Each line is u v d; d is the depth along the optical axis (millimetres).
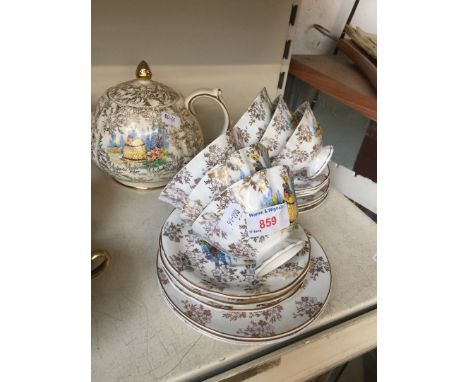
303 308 468
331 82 855
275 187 445
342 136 1166
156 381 394
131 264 534
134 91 606
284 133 618
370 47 879
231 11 788
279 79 947
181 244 504
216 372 434
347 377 1046
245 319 443
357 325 524
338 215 713
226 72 869
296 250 460
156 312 465
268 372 466
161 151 600
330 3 996
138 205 664
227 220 449
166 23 747
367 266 591
